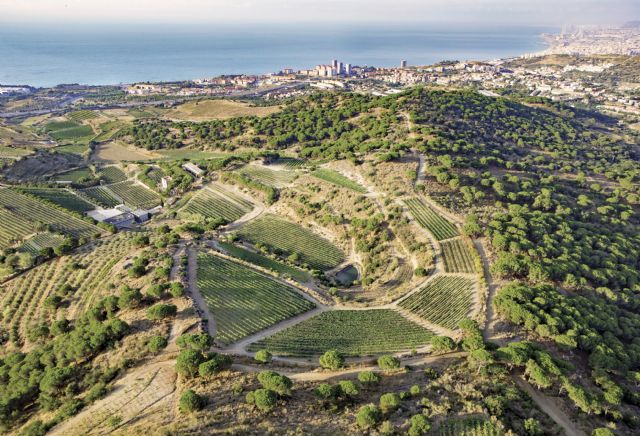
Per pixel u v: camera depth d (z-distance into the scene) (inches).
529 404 2514.8
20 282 4429.1
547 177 6943.9
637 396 2770.7
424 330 3476.9
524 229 4909.0
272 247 5516.7
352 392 2395.4
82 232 5743.1
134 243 4795.8
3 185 6860.2
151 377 2623.0
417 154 6865.2
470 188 5802.2
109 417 2311.8
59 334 3454.7
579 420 2496.3
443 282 4165.8
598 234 5064.0
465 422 2261.3
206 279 4060.0
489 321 3435.0
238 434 2059.5
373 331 3476.9
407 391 2519.7
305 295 4200.3
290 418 2223.2
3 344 3686.0
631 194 6501.0
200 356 2596.0
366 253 5221.5
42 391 2736.2
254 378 2591.0
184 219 6535.4
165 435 2030.0
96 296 3855.8
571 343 3088.1
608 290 3964.1
